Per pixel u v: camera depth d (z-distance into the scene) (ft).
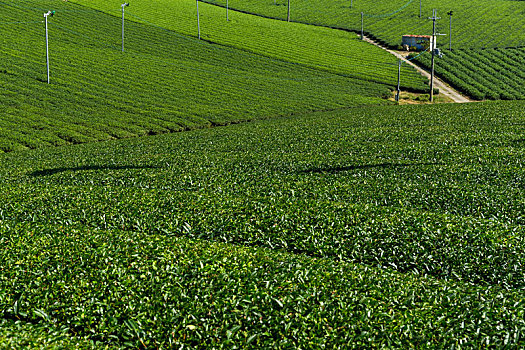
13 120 193.36
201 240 62.54
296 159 112.88
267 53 354.74
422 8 540.93
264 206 74.90
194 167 107.76
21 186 90.68
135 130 195.31
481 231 64.75
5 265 52.08
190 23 400.47
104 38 328.08
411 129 147.64
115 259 53.78
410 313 43.34
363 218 69.62
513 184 88.17
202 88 270.46
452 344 39.42
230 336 40.91
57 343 40.57
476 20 493.77
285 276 49.52
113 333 43.24
